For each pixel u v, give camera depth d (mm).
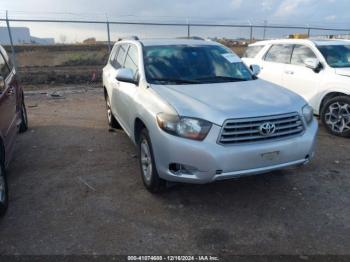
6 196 3734
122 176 4598
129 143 5969
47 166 4969
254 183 4355
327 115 6551
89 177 4574
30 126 7156
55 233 3326
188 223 3488
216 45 5309
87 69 15984
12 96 5062
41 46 23234
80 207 3801
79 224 3475
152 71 4512
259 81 4617
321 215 3631
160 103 3725
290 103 3760
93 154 5438
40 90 11789
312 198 3992
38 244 3164
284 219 3557
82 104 9500
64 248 3102
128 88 4762
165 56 4781
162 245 3141
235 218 3578
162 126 3545
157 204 3854
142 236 3273
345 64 6820
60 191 4184
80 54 19750
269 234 3299
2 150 3854
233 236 3270
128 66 5195
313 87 6863
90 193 4125
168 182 3959
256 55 8680
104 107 9070
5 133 4066
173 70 4566
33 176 4629
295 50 7582
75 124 7293
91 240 3215
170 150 3467
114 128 6867
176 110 3510
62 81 13484
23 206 3842
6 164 3979
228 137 3369
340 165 4965
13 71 5941
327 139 6219
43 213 3688
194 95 3826
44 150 5648
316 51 7027
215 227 3418
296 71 7285
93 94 11109
